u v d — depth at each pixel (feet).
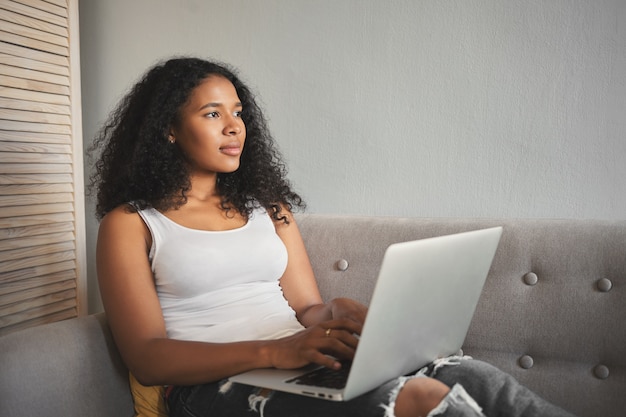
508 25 5.72
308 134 6.66
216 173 5.06
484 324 4.91
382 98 6.29
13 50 6.54
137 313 4.13
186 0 7.15
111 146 5.17
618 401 4.42
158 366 3.92
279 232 5.23
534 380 4.72
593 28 5.43
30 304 6.74
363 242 5.45
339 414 3.51
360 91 6.38
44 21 6.89
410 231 5.32
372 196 6.42
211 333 4.32
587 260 4.66
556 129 5.62
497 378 3.59
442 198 6.13
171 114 4.74
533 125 5.70
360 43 6.33
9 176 6.52
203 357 3.83
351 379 3.21
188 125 4.72
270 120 6.82
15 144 6.58
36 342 3.96
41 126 6.88
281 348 3.70
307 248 5.64
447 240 3.45
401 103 6.21
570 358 4.64
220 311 4.45
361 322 4.38
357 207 6.51
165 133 4.75
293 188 6.77
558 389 4.62
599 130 5.48
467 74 5.91
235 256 4.57
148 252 4.50
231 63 6.98
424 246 3.26
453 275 3.66
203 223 4.71
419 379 3.54
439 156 6.10
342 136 6.50
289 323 4.54
